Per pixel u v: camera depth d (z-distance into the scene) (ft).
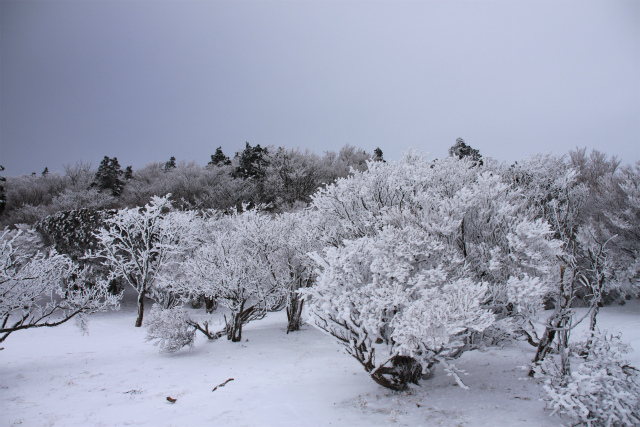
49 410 21.31
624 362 17.48
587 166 60.03
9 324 49.98
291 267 45.93
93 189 113.19
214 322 55.31
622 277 39.63
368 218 31.19
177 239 62.85
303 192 112.47
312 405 21.01
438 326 17.38
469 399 20.26
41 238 63.36
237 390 24.31
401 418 18.29
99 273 61.46
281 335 44.24
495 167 42.47
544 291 18.26
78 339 44.14
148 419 19.65
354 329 20.61
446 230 23.00
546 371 18.01
